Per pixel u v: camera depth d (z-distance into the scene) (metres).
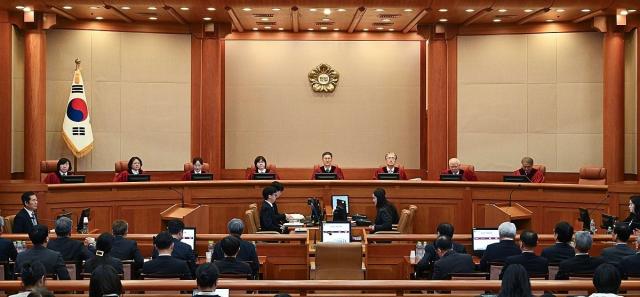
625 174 14.77
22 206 11.78
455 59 16.03
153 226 12.52
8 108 13.48
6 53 13.43
